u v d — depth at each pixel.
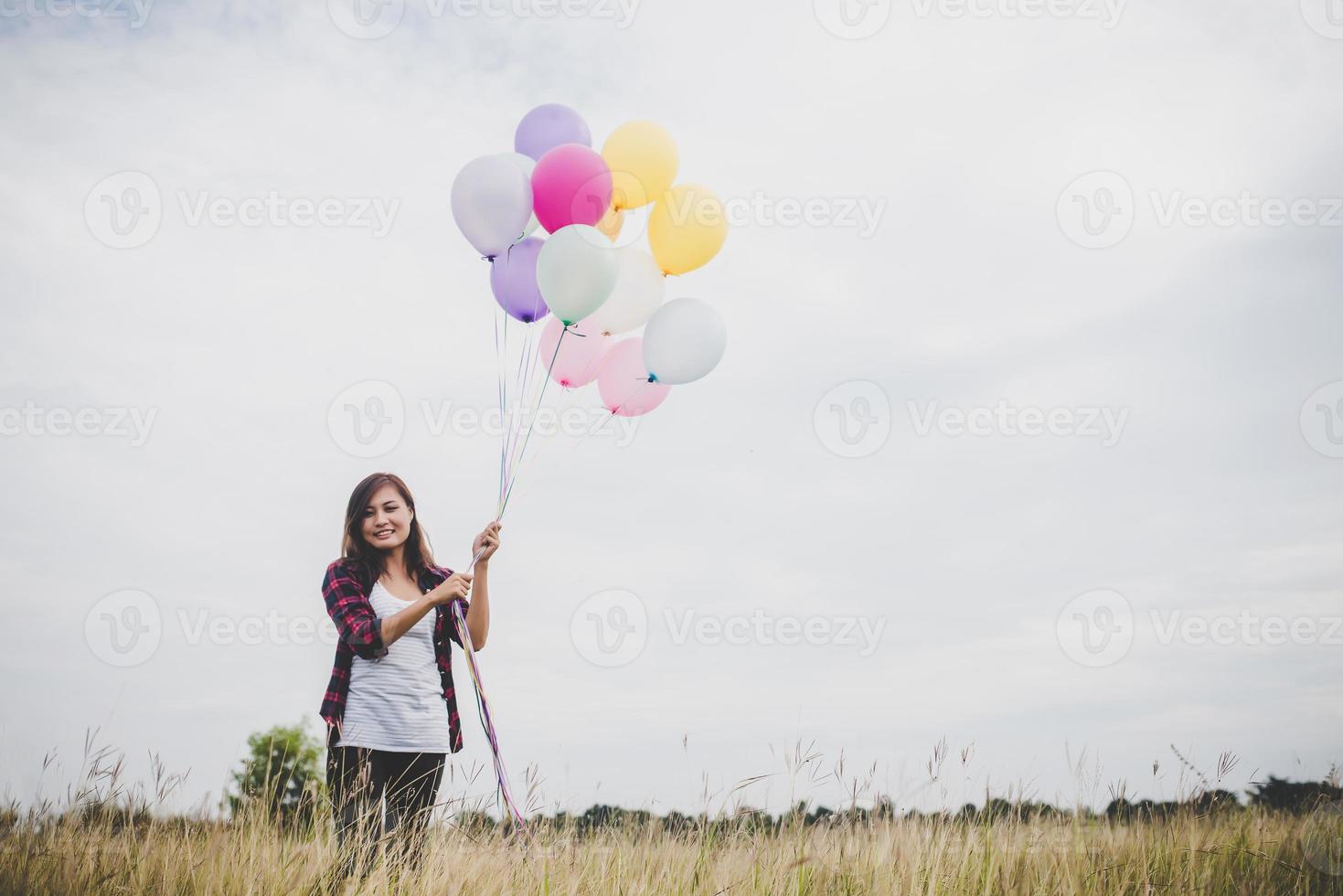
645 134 3.76
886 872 2.80
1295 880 3.04
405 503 3.13
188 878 2.64
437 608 3.09
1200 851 3.09
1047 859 3.00
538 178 3.55
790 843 2.89
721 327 3.81
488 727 2.99
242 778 3.04
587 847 2.94
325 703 2.86
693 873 2.78
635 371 3.88
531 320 3.78
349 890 2.47
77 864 2.67
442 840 2.79
